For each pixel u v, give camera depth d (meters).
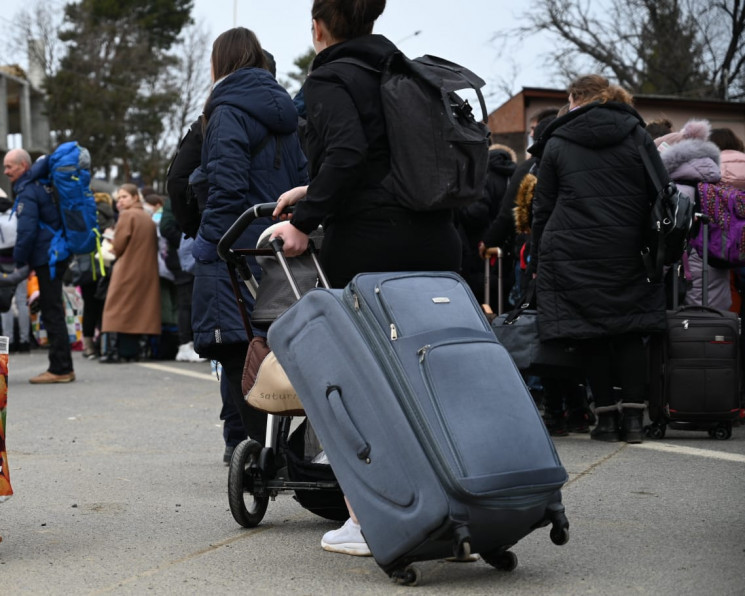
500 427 3.20
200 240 5.17
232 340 5.09
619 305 6.17
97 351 13.64
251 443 4.23
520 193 7.14
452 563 3.65
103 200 14.29
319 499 4.18
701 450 6.01
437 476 3.12
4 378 3.82
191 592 3.35
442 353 3.26
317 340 3.41
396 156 3.59
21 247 9.88
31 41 62.69
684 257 7.35
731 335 6.33
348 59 3.65
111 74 63.34
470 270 8.30
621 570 3.53
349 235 3.69
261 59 5.38
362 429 3.28
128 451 6.30
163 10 66.00
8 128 50.66
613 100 6.28
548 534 4.04
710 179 7.24
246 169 5.12
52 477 5.45
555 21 35.88
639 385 6.32
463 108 3.65
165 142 66.12
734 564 3.59
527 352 6.42
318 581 3.44
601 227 6.19
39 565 3.71
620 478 5.13
